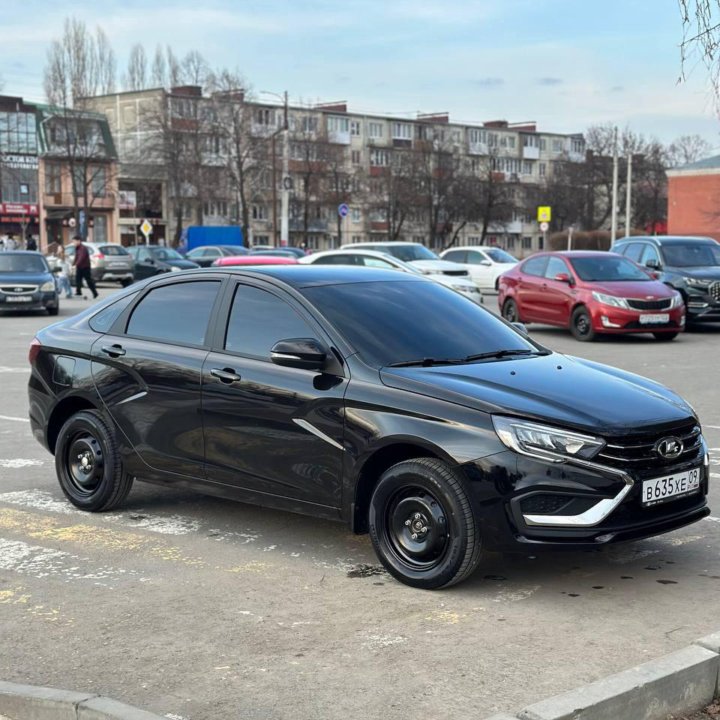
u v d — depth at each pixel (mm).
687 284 19266
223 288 6336
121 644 4578
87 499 6871
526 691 3986
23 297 24344
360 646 4492
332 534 6344
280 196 83812
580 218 96188
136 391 6516
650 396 5430
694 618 4824
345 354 5582
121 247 38781
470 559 5062
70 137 72188
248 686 4090
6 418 10828
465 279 25531
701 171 65062
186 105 76750
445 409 5121
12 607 5090
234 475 5988
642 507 5000
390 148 106188
